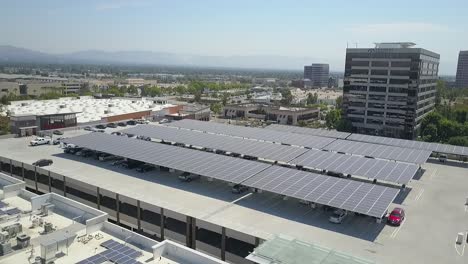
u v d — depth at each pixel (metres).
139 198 53.47
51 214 42.16
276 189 50.94
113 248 34.22
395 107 141.00
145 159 64.12
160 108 146.75
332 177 55.62
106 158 72.25
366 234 44.44
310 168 67.50
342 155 69.31
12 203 45.22
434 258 39.53
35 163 67.31
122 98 182.12
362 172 59.94
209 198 54.16
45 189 65.88
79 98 176.25
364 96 146.88
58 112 122.12
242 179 54.66
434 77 160.75
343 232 44.75
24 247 34.16
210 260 31.64
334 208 50.81
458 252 40.97
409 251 40.81
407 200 55.72
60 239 32.78
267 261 30.52
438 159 79.56
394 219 47.12
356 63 146.38
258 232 44.00
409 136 140.12
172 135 84.81
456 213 51.53
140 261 32.44
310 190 50.56
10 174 72.12
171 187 58.31
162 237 50.69
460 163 77.12
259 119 190.50
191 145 77.38
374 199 47.34
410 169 61.22
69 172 64.44
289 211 50.34
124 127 114.12
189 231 47.94
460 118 157.25
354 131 151.38
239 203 52.59
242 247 43.59
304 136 88.50
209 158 64.88
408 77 136.50
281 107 196.38
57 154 76.12
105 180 60.84
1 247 32.81
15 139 91.06
